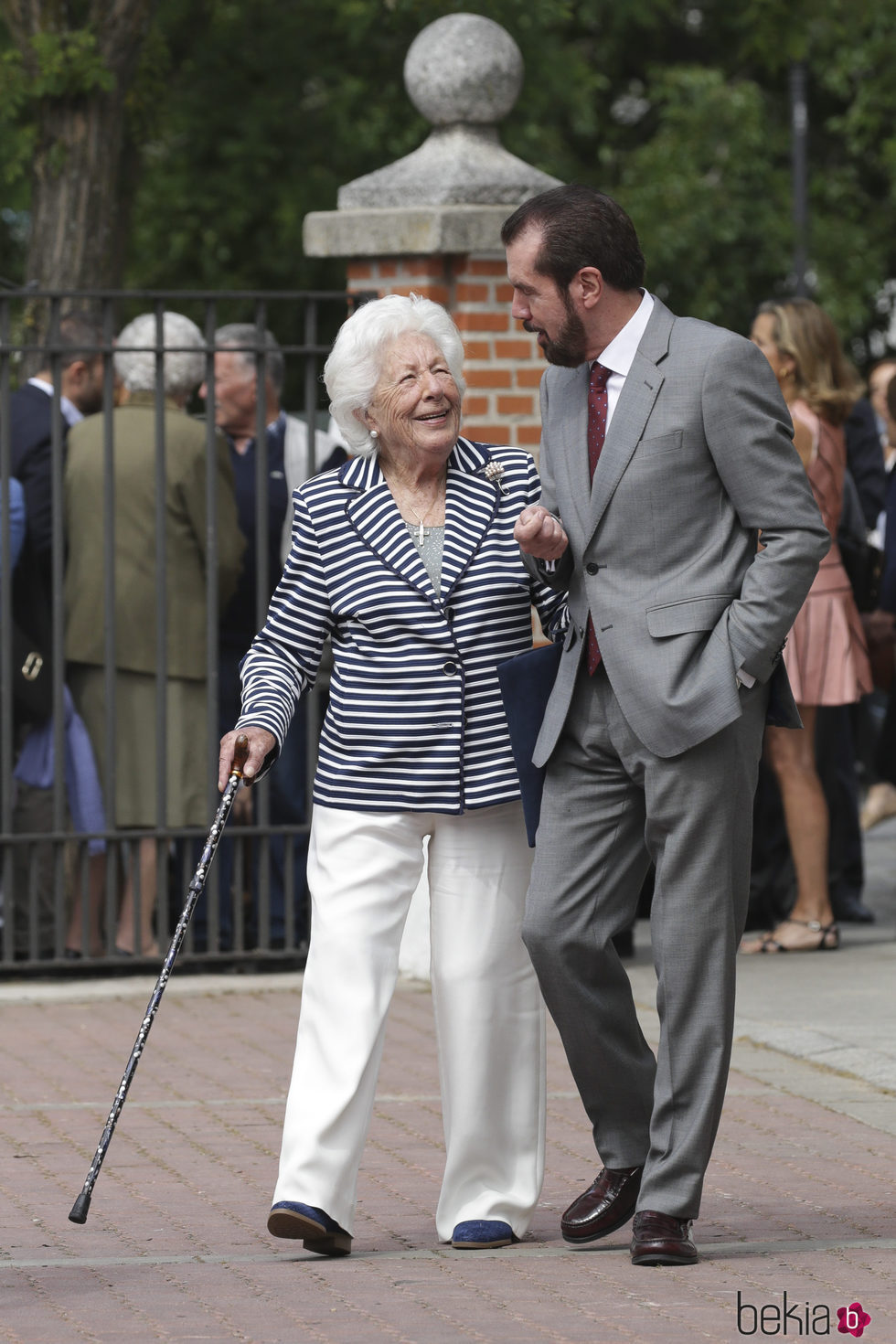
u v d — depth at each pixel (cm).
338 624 1139
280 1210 1082
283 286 4512
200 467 1931
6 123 3031
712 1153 1323
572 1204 1138
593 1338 953
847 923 2225
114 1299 1032
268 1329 977
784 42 3178
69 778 1950
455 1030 1134
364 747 1120
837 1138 1358
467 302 1934
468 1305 1011
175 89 4234
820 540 1068
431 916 1145
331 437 2067
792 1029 1656
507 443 1944
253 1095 1506
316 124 4366
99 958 1939
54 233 2541
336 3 4122
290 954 1981
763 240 4947
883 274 5228
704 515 1081
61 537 1884
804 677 1973
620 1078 1123
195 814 1956
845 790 2259
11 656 1895
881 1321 970
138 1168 1308
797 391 1958
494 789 1121
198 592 1953
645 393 1078
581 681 1103
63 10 2531
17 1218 1195
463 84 1953
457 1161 1138
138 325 2002
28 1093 1516
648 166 4891
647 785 1078
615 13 4556
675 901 1080
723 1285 1038
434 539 1133
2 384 1866
